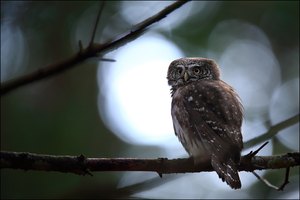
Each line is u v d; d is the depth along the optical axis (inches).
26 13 535.2
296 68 641.0
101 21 560.4
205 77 434.0
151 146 557.0
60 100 543.2
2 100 511.2
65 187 466.0
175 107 378.0
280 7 601.9
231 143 335.9
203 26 584.1
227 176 306.3
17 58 556.1
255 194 503.8
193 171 313.3
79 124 534.9
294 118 350.9
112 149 542.9
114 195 392.8
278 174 500.1
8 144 498.6
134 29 245.0
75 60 227.3
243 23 601.9
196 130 354.9
